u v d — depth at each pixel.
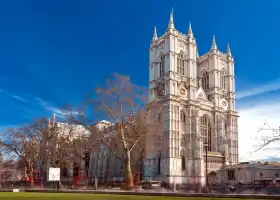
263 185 51.56
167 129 94.38
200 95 108.56
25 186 69.50
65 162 87.94
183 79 105.00
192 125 99.38
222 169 94.38
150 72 111.88
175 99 97.38
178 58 107.31
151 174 94.44
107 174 109.25
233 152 106.06
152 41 114.12
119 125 56.78
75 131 94.81
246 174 84.81
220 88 112.81
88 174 115.19
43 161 86.44
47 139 82.69
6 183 74.56
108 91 57.06
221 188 46.62
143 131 64.62
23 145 82.56
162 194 29.41
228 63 118.00
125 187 51.19
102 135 65.81
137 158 96.25
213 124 107.19
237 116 112.00
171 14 109.12
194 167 94.44
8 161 111.88
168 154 91.44
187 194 27.81
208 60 117.38
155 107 83.25
